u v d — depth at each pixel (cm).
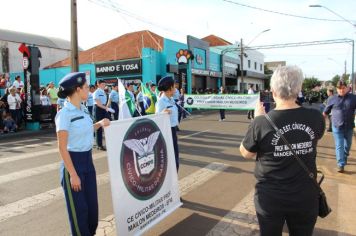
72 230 348
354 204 536
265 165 255
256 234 433
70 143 341
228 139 1176
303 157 249
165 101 568
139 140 408
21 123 1495
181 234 435
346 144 738
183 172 733
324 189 612
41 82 3241
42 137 1297
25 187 642
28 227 466
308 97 4538
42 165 811
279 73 258
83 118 347
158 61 2683
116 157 373
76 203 343
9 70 4469
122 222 376
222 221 473
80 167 346
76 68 1573
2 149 1027
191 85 2912
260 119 257
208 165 795
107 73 2803
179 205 484
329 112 747
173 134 573
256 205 261
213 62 3534
